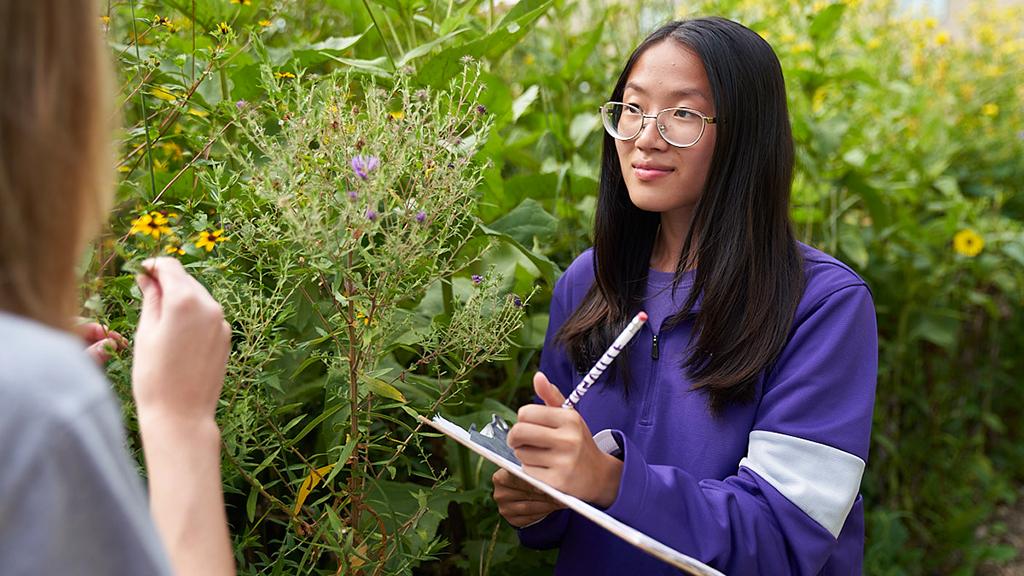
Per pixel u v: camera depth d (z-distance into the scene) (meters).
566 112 2.32
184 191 1.50
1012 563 3.02
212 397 0.76
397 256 1.10
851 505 1.19
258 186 1.11
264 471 1.45
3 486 0.49
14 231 0.54
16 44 0.54
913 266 2.82
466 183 1.21
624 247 1.42
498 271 1.61
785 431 1.19
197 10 1.67
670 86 1.27
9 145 0.54
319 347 1.45
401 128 1.18
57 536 0.51
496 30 1.54
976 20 4.36
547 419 1.05
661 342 1.33
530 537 1.36
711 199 1.28
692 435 1.27
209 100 1.61
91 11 0.58
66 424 0.51
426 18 1.79
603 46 2.68
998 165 3.66
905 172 2.99
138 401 0.74
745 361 1.24
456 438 1.08
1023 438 3.58
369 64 1.63
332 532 1.22
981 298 3.09
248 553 1.36
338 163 1.16
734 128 1.26
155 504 0.71
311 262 1.10
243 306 1.20
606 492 1.09
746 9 3.04
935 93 3.51
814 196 2.50
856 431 1.20
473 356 1.29
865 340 1.25
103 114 0.59
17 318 0.54
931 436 3.11
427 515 1.40
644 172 1.30
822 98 2.97
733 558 1.12
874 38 3.45
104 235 1.18
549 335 1.52
